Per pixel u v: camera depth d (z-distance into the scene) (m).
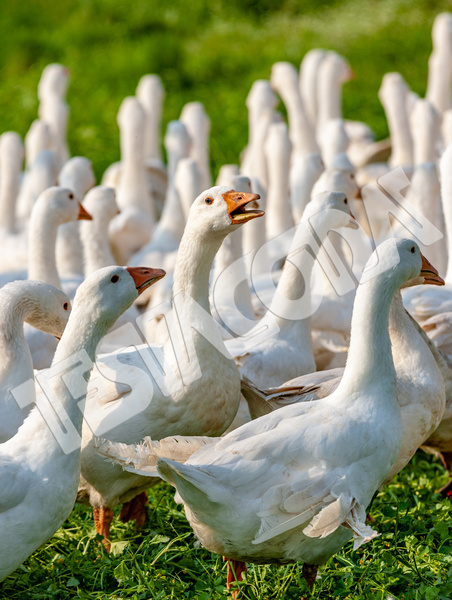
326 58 21.62
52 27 33.19
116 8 33.78
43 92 22.11
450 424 9.81
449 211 12.35
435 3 33.66
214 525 7.30
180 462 7.47
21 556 7.50
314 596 7.84
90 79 29.17
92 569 8.42
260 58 30.34
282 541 7.48
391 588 8.04
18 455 7.56
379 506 9.54
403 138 19.70
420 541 8.73
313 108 22.59
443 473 10.74
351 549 8.68
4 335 8.82
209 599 7.78
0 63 31.33
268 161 17.67
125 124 18.48
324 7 34.72
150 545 8.87
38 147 19.94
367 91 27.58
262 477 7.23
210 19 33.97
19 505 7.38
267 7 34.69
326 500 7.25
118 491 8.86
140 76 29.22
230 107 26.53
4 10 34.25
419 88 27.30
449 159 12.32
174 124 18.55
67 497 7.62
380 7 33.88
